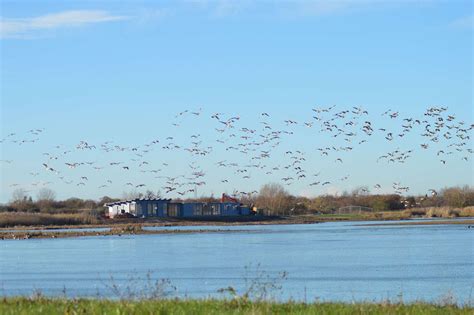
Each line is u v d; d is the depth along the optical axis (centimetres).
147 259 7519
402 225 15038
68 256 8031
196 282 5306
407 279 5497
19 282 5459
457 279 5484
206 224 17162
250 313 2716
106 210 19262
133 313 2694
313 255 7806
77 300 3059
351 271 6116
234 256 7769
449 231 12275
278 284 5166
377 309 2919
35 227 15475
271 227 15288
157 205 18000
